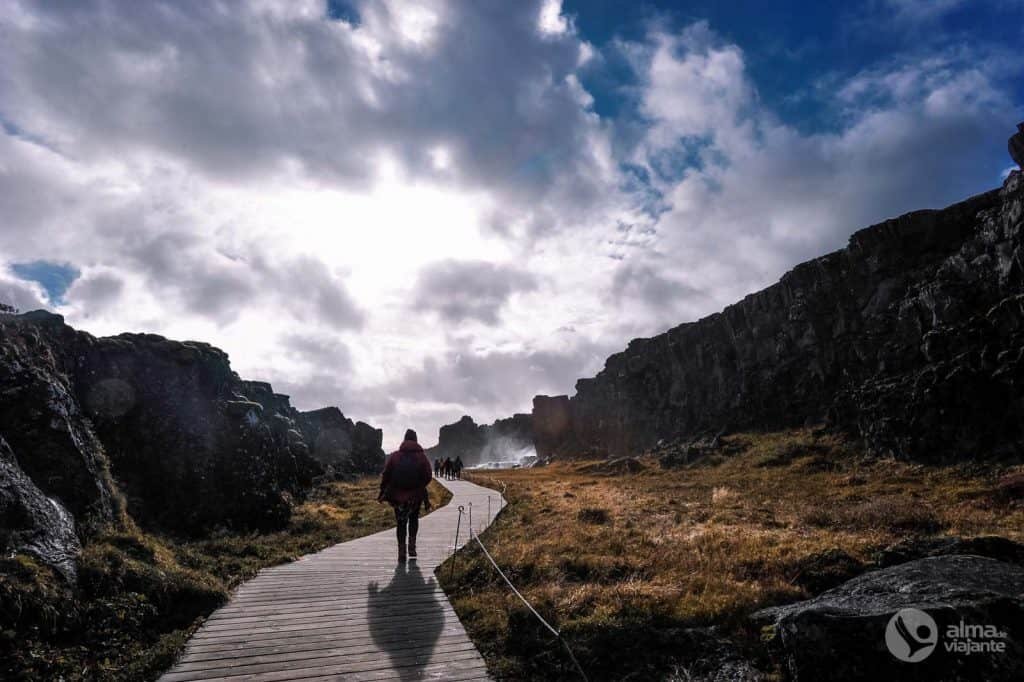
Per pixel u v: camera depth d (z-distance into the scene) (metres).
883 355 39.41
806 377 49.47
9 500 7.99
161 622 7.89
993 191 40.84
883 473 29.66
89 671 6.41
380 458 73.62
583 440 100.81
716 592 8.51
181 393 16.20
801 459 37.69
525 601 8.21
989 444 27.39
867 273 46.28
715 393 64.06
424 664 6.66
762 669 6.28
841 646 5.52
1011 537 13.41
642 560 10.91
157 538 11.66
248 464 16.61
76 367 13.83
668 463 51.34
